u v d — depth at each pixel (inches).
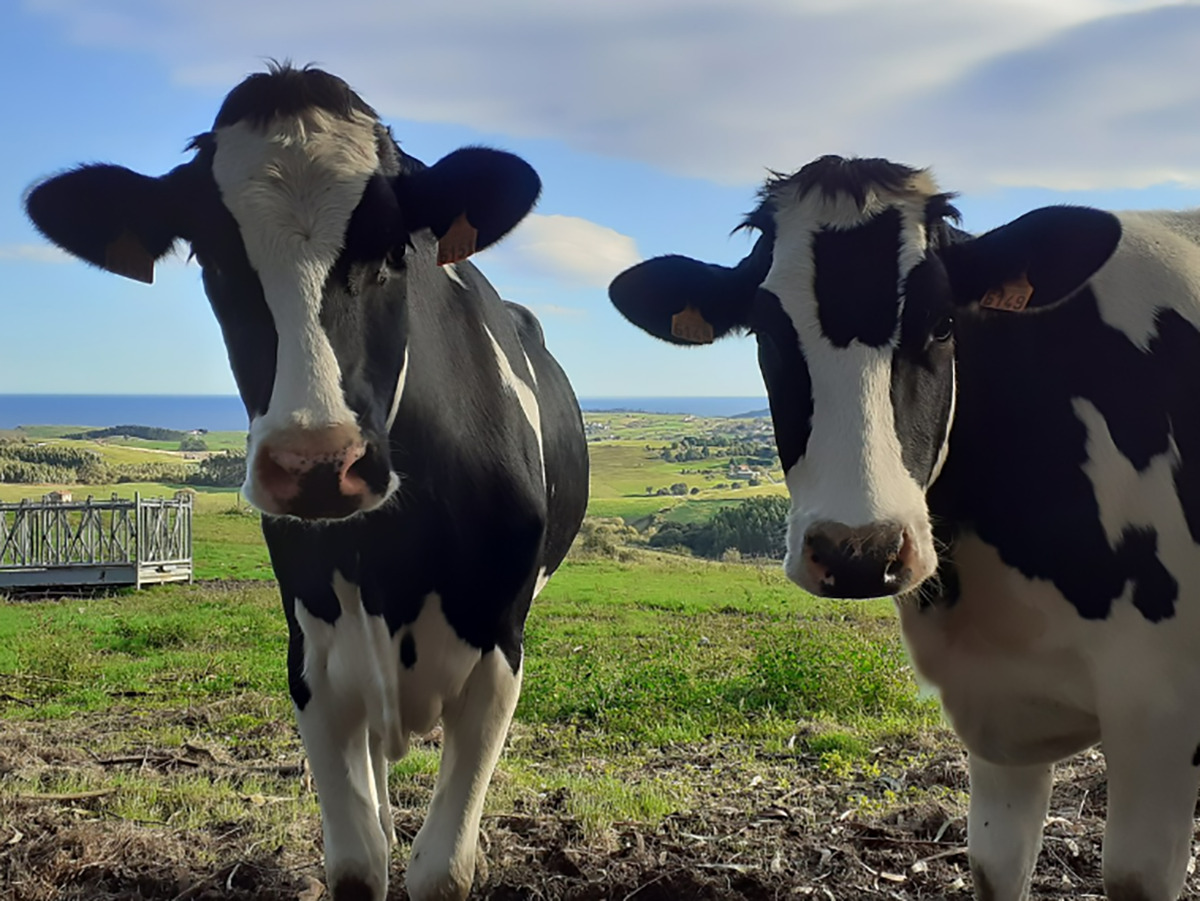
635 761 311.1
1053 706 146.6
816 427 126.3
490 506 165.2
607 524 2039.9
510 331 200.1
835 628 647.1
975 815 157.6
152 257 147.3
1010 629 144.6
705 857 201.5
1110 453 138.2
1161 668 134.7
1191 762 134.4
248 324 129.5
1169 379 140.3
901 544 119.6
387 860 154.6
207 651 568.7
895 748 314.2
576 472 226.8
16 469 3196.4
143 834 210.8
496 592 165.5
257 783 268.2
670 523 2138.3
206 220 132.7
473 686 164.4
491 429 169.8
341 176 132.3
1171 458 137.1
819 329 128.5
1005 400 143.4
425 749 319.3
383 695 154.9
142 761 294.8
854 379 126.0
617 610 813.2
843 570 119.2
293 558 156.0
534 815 228.2
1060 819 217.0
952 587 147.6
